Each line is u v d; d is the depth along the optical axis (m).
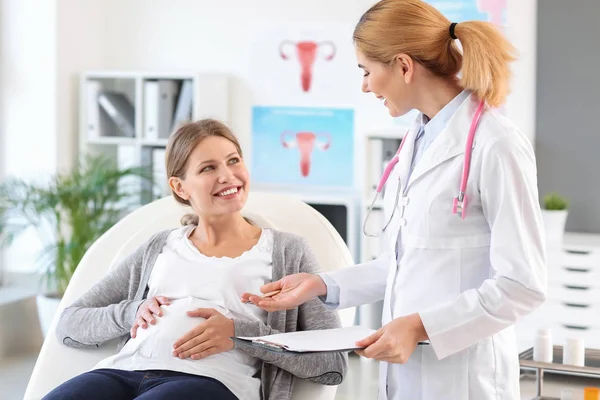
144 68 5.94
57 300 4.89
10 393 4.44
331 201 5.29
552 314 4.86
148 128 5.66
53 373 2.82
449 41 2.05
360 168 5.55
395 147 5.26
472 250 2.01
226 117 5.70
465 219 2.00
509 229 1.91
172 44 5.88
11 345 5.24
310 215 3.10
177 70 5.88
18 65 5.70
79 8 5.82
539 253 1.94
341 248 3.04
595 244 4.83
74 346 2.83
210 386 2.44
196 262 2.72
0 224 5.41
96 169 5.13
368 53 2.06
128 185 5.39
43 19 5.63
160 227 3.09
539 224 1.95
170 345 2.55
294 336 2.15
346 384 4.72
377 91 2.10
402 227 2.10
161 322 2.60
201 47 5.83
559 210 5.00
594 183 5.23
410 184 2.08
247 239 2.78
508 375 2.06
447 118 2.07
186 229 2.83
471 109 2.03
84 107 5.72
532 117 5.30
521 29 5.28
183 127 2.79
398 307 2.09
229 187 2.69
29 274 5.73
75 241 4.95
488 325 1.93
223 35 5.78
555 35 5.23
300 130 5.67
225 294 2.66
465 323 1.93
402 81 2.07
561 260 4.84
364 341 1.98
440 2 5.36
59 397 2.39
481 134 1.97
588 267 4.80
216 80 5.62
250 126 5.76
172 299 2.70
